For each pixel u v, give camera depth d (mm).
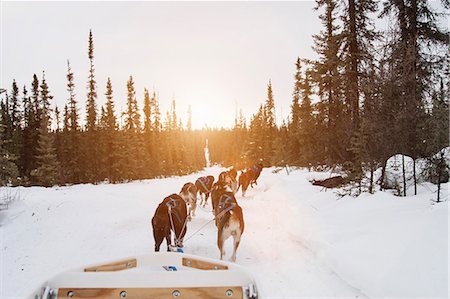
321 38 21359
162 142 55062
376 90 11578
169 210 7855
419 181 11836
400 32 12883
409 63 11516
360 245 7148
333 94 20562
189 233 11062
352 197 12156
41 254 8820
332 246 7691
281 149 37500
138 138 45500
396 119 10781
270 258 8141
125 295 3564
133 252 9109
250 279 3695
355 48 17531
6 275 7340
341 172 17797
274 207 14859
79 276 3586
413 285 5090
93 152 36906
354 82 16625
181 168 56781
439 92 10672
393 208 9289
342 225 9094
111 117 37781
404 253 5996
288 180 20641
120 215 13688
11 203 13617
